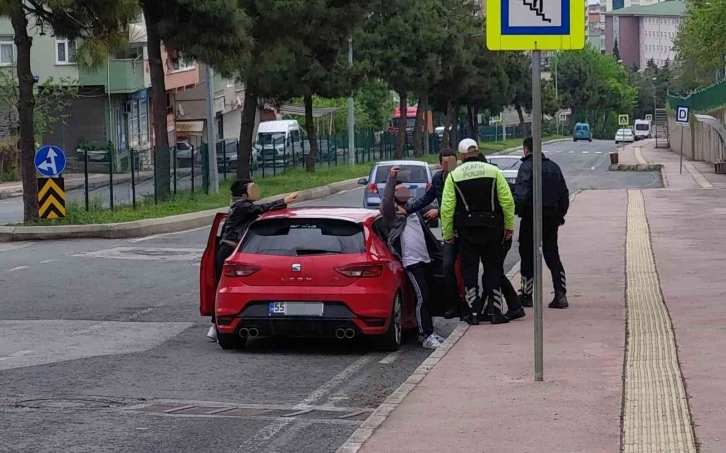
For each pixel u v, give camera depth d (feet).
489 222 38.88
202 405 29.43
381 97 294.25
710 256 57.31
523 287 43.65
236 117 270.46
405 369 34.73
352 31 141.90
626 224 76.69
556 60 467.52
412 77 206.59
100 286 54.54
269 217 37.83
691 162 196.95
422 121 241.35
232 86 251.60
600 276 51.42
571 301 44.24
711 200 96.78
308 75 145.69
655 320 38.86
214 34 103.86
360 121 281.74
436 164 211.20
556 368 31.22
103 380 32.89
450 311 41.11
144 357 36.88
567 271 53.57
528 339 36.22
